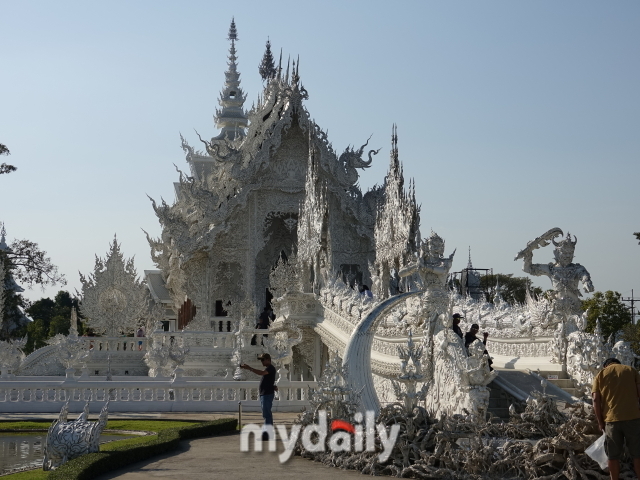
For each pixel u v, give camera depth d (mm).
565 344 20656
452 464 13070
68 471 12750
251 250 48656
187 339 39375
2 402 25109
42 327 69938
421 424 14102
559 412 14414
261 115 49438
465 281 48562
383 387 25906
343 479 13039
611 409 11484
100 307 46094
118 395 25703
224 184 49500
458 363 17812
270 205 49094
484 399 16781
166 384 25734
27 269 54531
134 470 14117
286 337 37562
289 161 49125
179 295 50844
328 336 34406
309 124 48125
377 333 26703
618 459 11484
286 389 26203
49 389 25453
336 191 48781
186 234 47406
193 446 17203
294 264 45469
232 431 19891
